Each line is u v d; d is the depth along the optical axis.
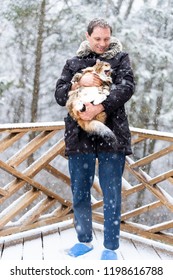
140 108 10.75
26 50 11.95
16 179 3.52
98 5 11.84
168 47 11.16
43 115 12.87
